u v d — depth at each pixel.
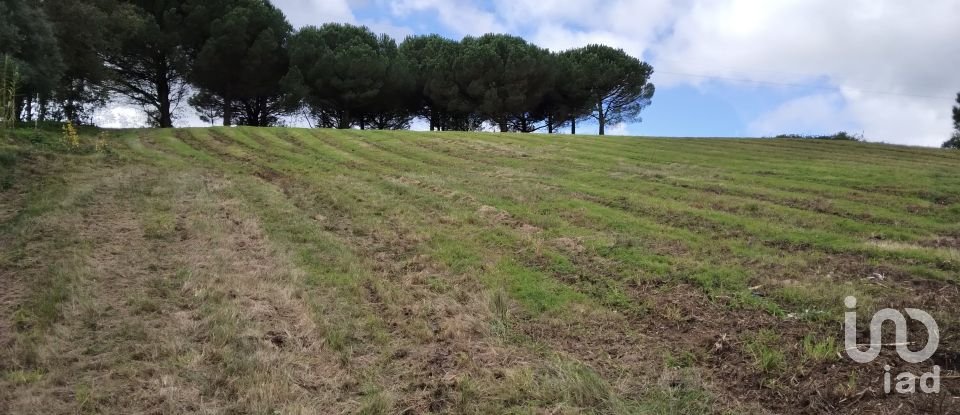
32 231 6.25
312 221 8.01
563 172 12.47
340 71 31.92
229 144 16.52
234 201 8.82
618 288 5.44
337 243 6.84
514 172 12.47
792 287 5.20
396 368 3.93
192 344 4.02
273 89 31.41
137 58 27.20
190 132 18.97
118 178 9.87
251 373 3.67
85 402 3.27
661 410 3.44
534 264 6.23
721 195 9.74
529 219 8.10
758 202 9.08
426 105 39.22
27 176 9.21
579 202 9.18
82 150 12.44
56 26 18.25
